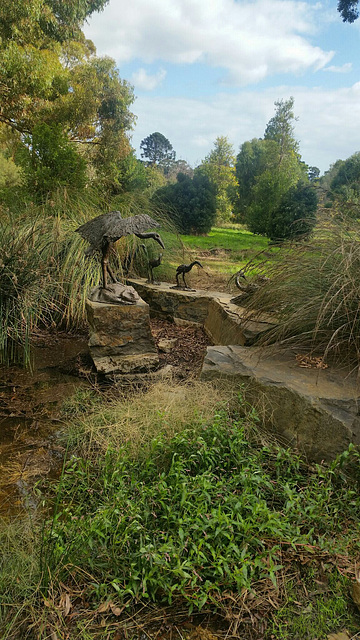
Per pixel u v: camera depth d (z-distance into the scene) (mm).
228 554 2039
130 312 4703
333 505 2486
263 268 4445
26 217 6879
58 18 14047
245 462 2746
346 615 1941
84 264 6340
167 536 2156
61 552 2021
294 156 37156
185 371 4809
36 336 5824
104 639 1802
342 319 3539
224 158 34688
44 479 2713
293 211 16969
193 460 2713
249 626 1887
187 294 6668
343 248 3543
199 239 18156
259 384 3271
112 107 17781
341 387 3145
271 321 4535
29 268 5363
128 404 3652
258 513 2266
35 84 12383
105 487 2486
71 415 3740
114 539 2092
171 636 1832
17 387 4285
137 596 1932
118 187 13992
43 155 8328
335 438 2855
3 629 1810
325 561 2211
